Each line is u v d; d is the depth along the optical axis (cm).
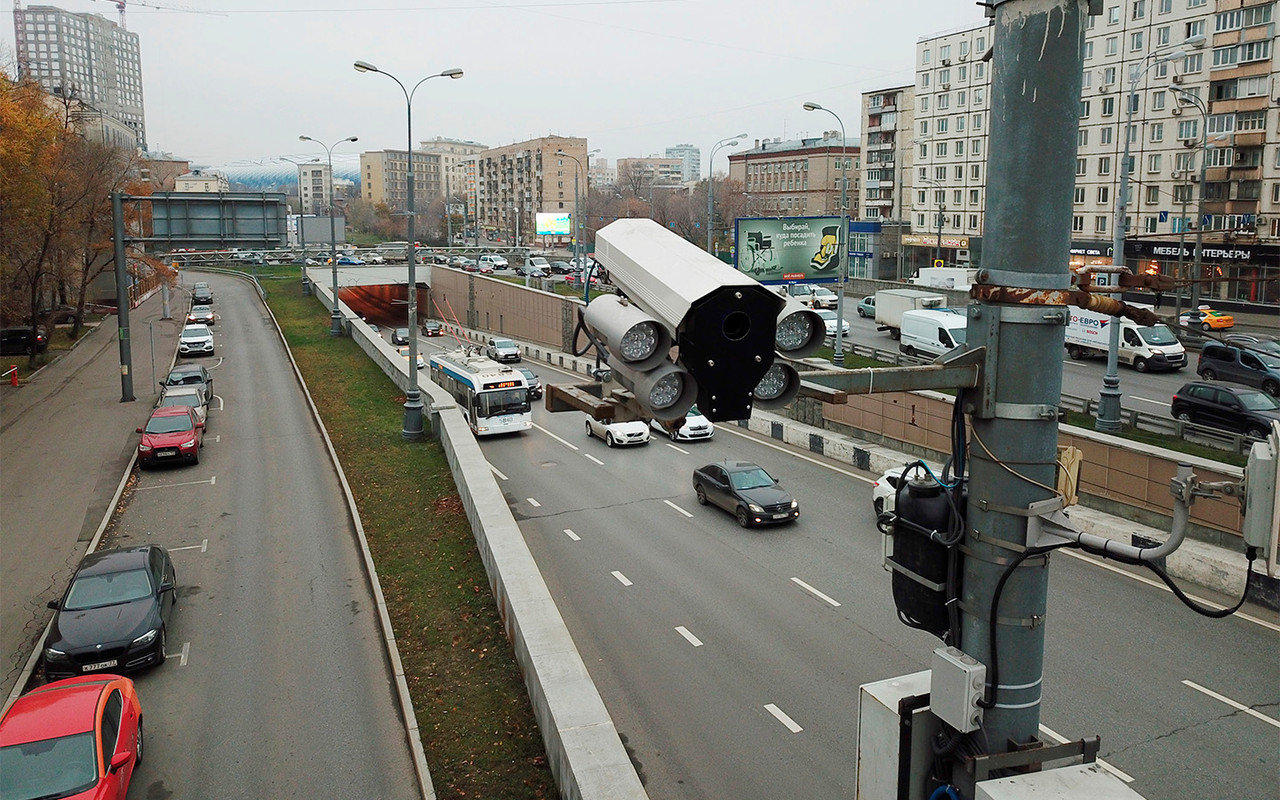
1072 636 1485
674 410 412
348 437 2911
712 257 446
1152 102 5622
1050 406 399
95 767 1009
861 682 1358
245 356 4609
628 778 939
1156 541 1778
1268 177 5103
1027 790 379
